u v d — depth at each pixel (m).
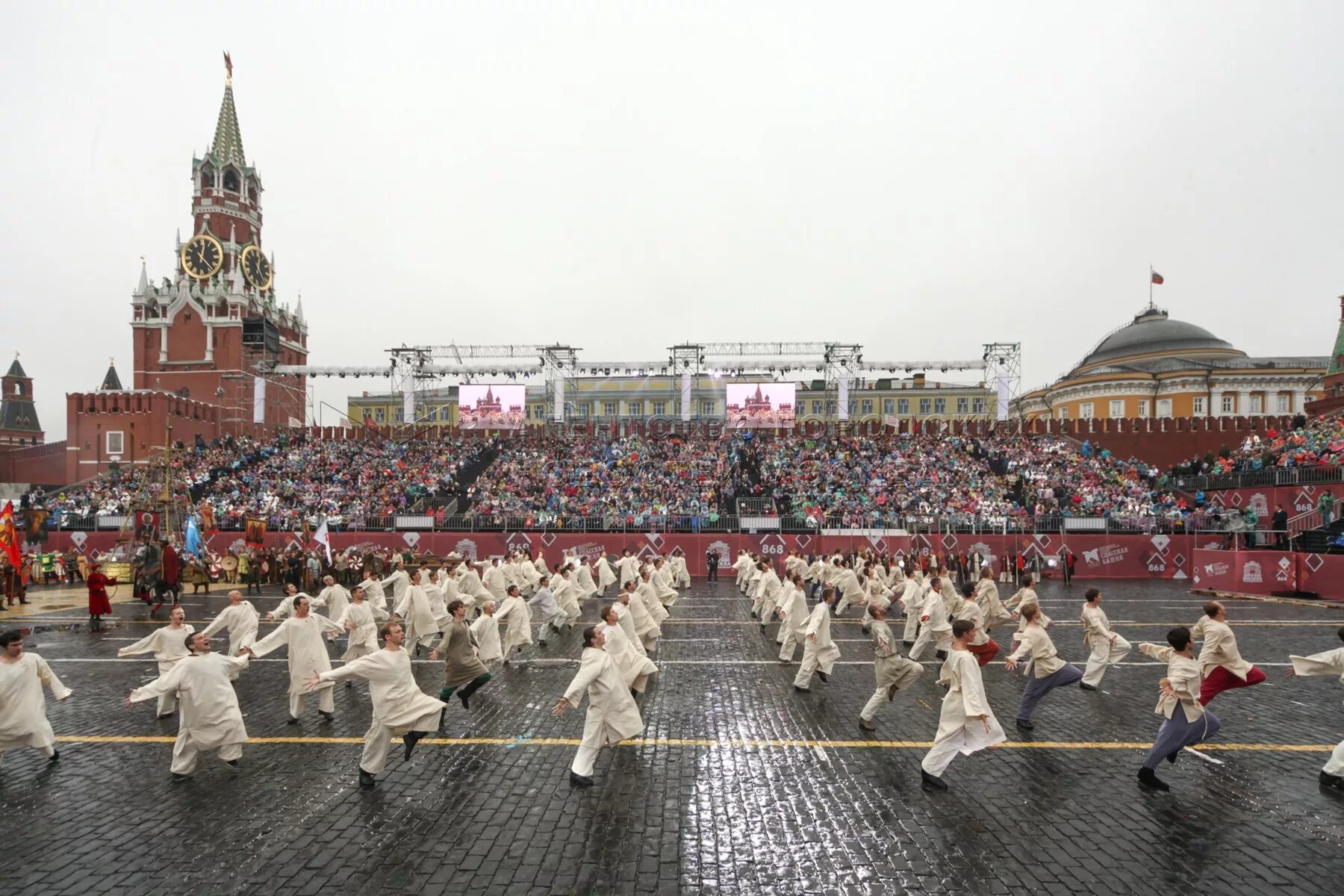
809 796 8.40
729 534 35.97
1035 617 11.14
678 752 9.91
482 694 13.01
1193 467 41.47
